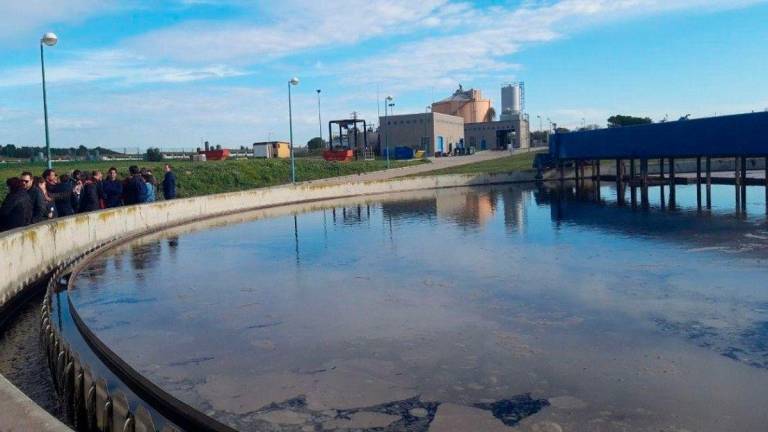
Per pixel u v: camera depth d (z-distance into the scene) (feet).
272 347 24.16
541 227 59.26
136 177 63.57
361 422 17.51
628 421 17.21
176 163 131.34
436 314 28.50
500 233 55.77
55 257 39.83
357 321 27.61
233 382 20.53
